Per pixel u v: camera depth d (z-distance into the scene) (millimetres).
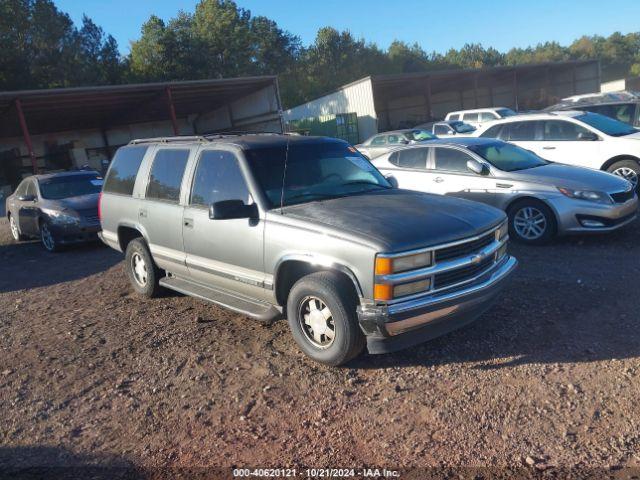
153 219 5977
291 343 4934
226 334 5270
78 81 45125
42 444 3637
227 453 3393
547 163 8625
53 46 44938
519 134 11133
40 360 5012
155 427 3744
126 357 4914
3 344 5543
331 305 4180
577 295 5562
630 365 4062
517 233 7941
